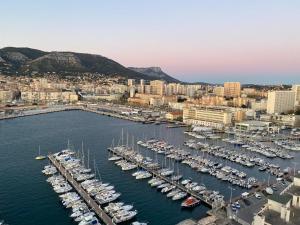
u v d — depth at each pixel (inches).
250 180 6107.3
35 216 4608.8
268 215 3243.1
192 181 6141.7
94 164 7199.8
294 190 3833.7
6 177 6210.6
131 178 6279.5
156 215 4717.0
